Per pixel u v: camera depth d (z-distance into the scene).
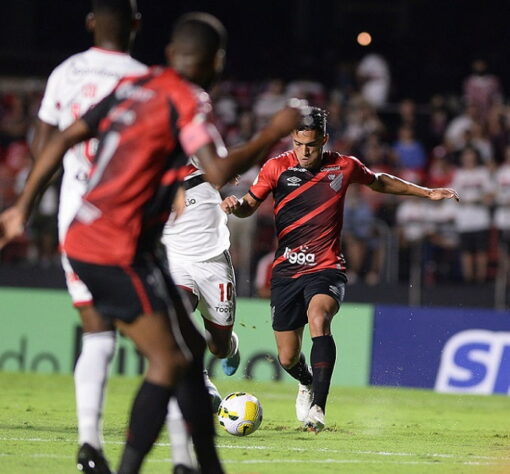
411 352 48.12
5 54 82.00
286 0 91.88
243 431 27.22
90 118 17.23
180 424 18.08
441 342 47.94
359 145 64.75
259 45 91.44
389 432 30.39
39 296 49.84
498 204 59.09
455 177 59.62
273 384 46.94
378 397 42.97
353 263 57.53
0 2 86.25
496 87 72.38
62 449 23.89
